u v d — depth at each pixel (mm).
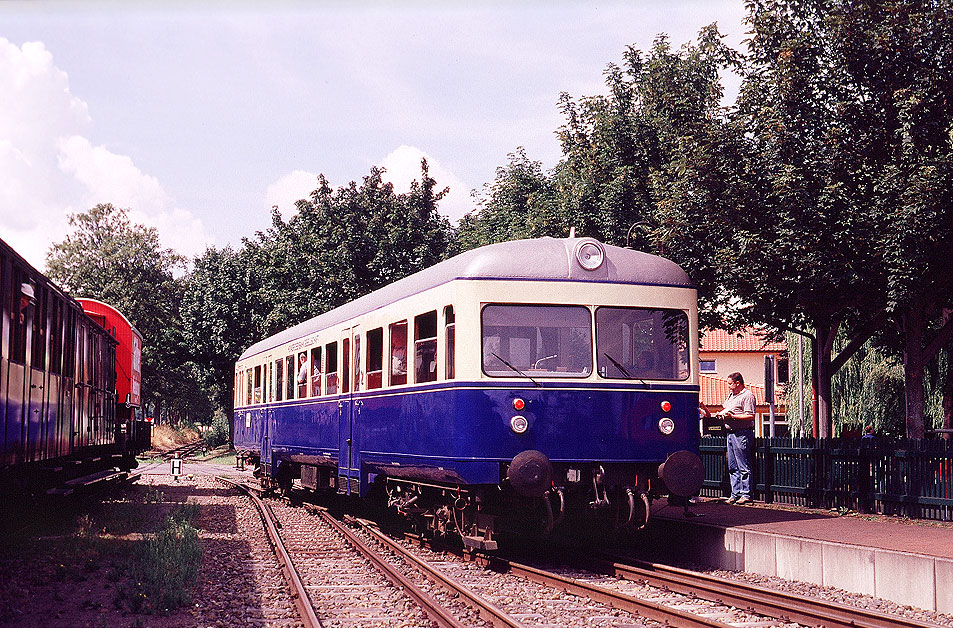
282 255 44969
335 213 44125
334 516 17562
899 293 12750
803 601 8305
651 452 11008
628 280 11234
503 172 27688
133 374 24391
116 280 76688
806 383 26219
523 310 10852
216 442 69688
